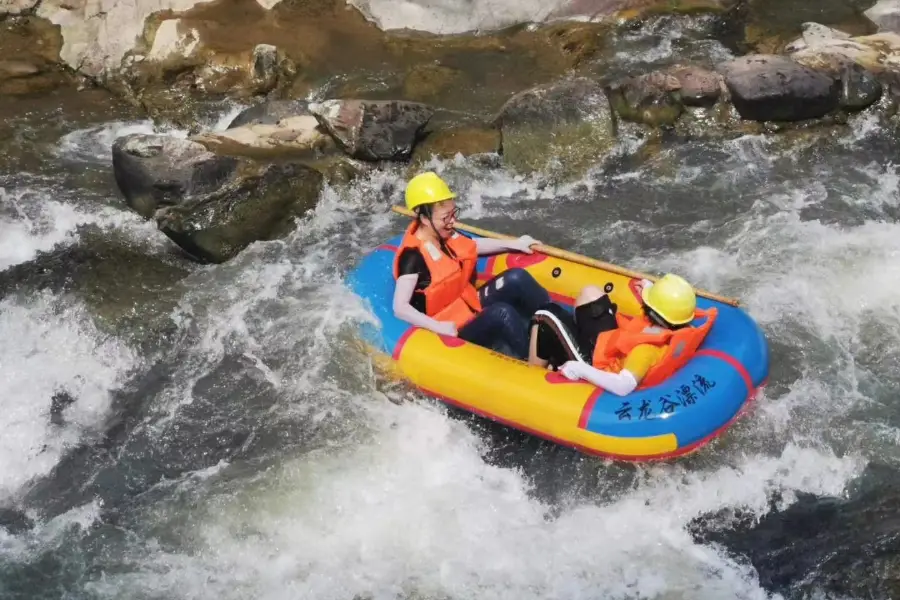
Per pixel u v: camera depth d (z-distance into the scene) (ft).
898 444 16.97
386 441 17.58
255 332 20.16
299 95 27.89
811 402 17.75
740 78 25.75
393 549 15.67
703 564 15.30
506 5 30.48
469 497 16.52
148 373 19.51
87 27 29.43
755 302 20.07
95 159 25.86
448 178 24.72
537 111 25.27
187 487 16.98
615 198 24.13
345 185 24.22
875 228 22.26
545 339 17.19
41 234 22.98
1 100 27.81
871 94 26.00
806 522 15.83
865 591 14.73
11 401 18.71
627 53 29.19
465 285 18.53
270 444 17.72
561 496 16.47
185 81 28.22
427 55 29.35
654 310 16.12
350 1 30.78
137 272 21.91
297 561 15.55
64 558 15.83
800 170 24.72
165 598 15.12
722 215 23.25
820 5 31.17
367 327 18.38
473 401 17.08
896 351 18.85
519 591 14.98
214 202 22.17
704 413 15.87
